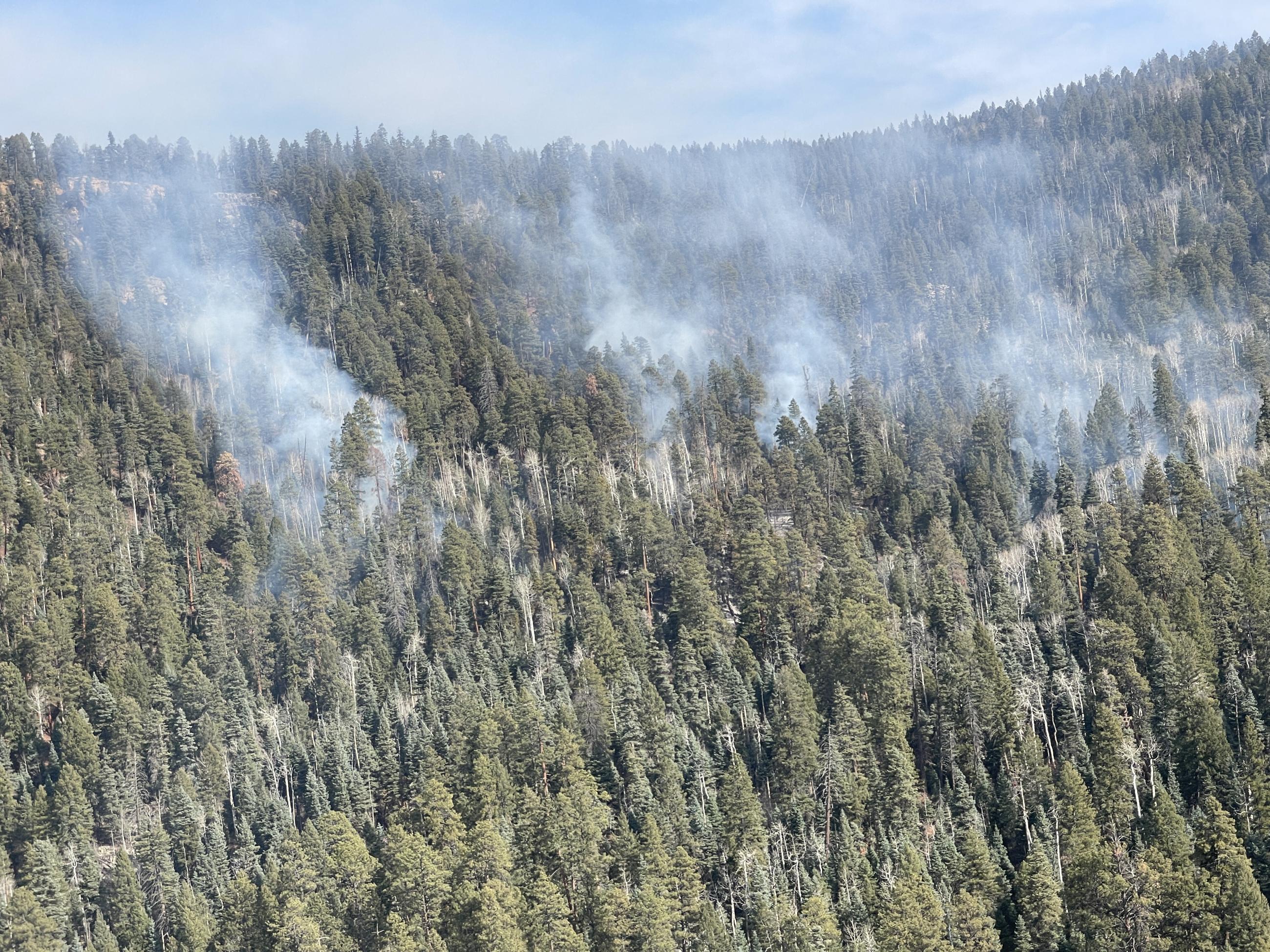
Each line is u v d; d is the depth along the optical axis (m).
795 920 103.12
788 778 126.94
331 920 104.12
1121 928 98.31
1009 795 124.44
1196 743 124.88
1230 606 146.88
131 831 126.75
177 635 150.62
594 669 139.75
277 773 135.88
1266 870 107.94
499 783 122.25
